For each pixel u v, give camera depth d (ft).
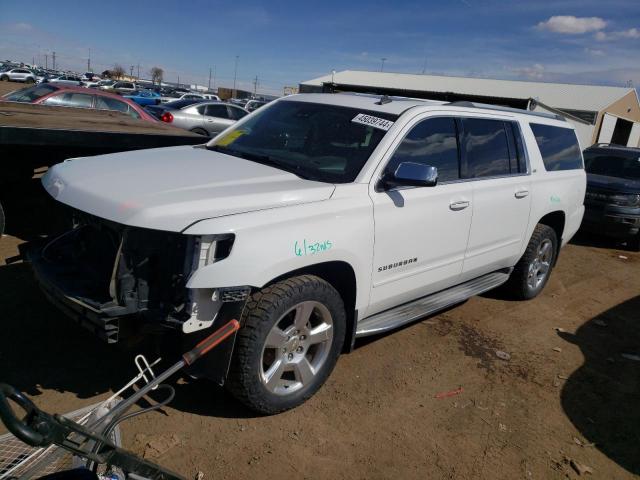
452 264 14.55
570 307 19.76
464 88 124.16
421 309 14.05
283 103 15.17
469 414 11.94
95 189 9.99
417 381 13.05
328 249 10.58
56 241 11.04
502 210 15.74
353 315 11.97
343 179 11.71
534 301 19.79
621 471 10.62
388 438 10.75
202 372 9.71
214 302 9.30
